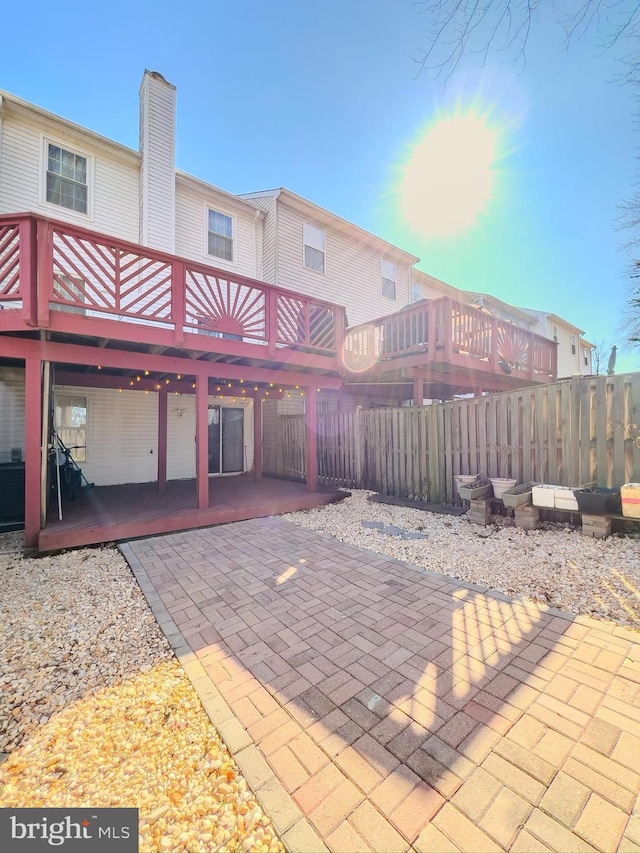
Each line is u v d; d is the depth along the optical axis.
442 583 3.50
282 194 10.16
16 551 4.64
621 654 2.38
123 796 1.58
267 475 10.43
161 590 3.48
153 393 9.02
